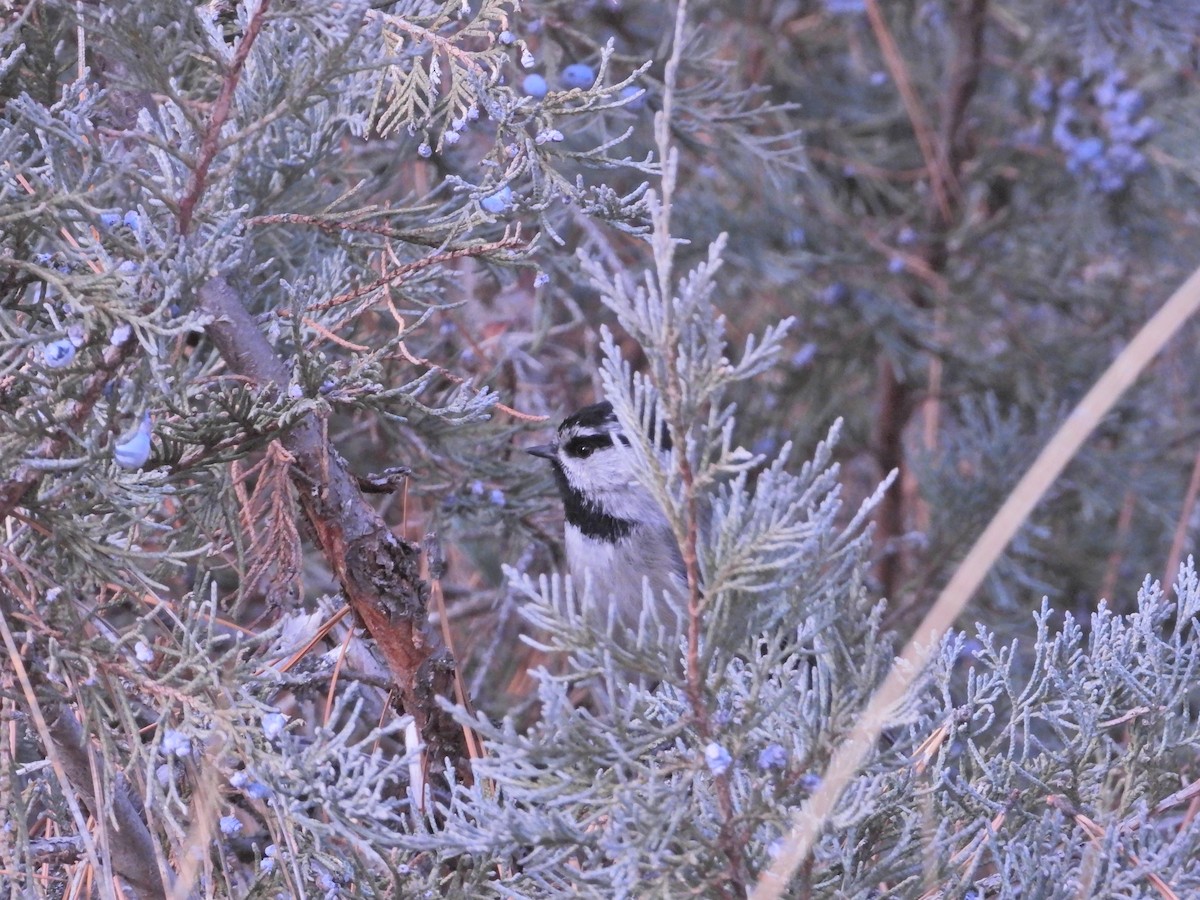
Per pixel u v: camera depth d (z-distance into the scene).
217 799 4.00
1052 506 11.26
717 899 3.71
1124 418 11.45
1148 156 10.88
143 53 3.92
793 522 3.93
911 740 3.77
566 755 3.62
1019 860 4.29
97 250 3.93
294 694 5.36
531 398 9.34
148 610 4.97
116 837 4.47
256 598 6.18
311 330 5.04
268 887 4.35
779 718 3.92
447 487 7.67
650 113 7.69
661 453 3.76
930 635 3.72
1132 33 10.39
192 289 3.89
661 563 7.94
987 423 11.93
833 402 11.55
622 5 9.98
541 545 8.33
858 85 12.38
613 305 3.49
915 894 4.04
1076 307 11.80
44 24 4.80
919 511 11.80
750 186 10.86
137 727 4.09
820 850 3.76
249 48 3.99
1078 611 10.82
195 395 4.77
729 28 11.73
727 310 11.39
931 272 11.37
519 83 7.12
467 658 8.38
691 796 3.88
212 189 4.60
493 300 9.15
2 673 4.07
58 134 3.96
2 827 4.01
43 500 4.02
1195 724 4.72
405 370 7.50
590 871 3.69
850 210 12.19
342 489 4.80
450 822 3.74
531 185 5.67
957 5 11.76
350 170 6.72
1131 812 4.66
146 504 4.24
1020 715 4.77
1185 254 11.47
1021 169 11.79
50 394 4.01
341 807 3.69
